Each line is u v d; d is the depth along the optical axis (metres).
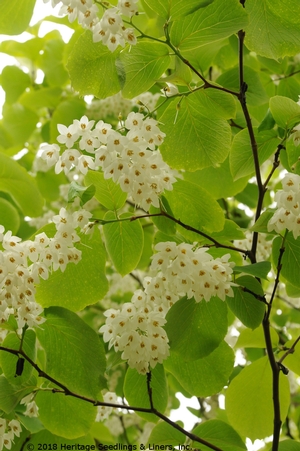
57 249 1.63
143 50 1.64
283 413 1.78
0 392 1.67
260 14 1.69
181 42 1.62
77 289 1.72
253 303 1.65
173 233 1.69
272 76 2.08
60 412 1.76
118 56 1.66
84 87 1.69
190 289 1.62
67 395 1.74
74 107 2.31
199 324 1.69
